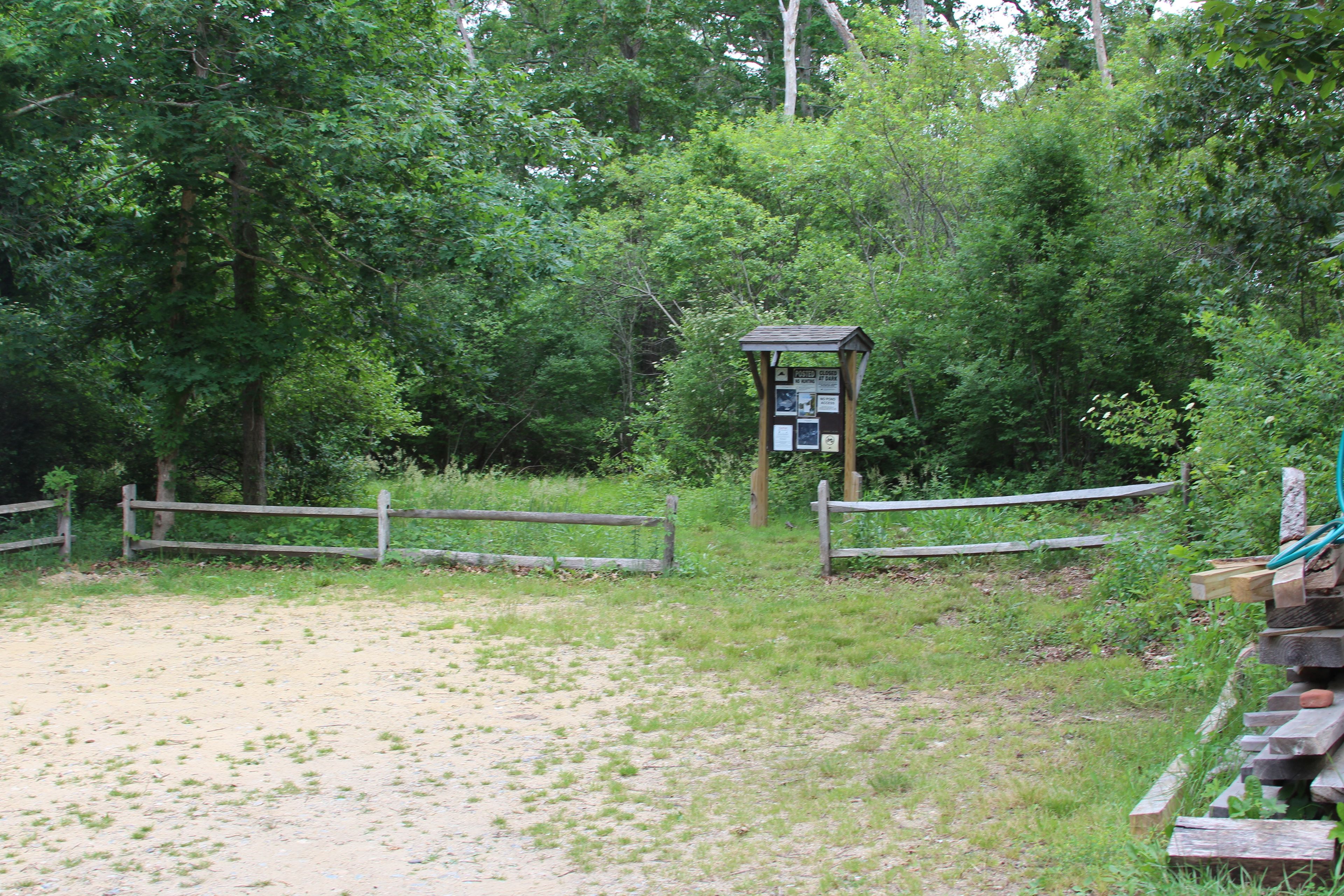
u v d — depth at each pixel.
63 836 5.21
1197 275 13.34
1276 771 4.05
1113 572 8.98
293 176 13.16
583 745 6.51
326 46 12.69
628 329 28.52
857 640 8.79
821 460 17.81
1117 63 21.97
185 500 16.34
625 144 30.94
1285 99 11.11
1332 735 4.00
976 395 16.81
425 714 7.18
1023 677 7.53
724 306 20.94
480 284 13.90
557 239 14.20
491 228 13.53
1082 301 15.62
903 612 9.61
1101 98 19.44
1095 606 9.02
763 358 15.34
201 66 12.80
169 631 9.71
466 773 6.05
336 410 17.28
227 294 15.51
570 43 32.38
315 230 13.91
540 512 14.75
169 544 13.42
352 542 13.30
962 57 22.59
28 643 9.27
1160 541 8.62
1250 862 3.74
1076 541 10.44
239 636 9.48
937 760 5.96
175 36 12.42
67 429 15.92
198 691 7.76
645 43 32.50
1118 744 5.93
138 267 13.77
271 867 4.85
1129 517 11.14
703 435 19.36
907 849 4.76
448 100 13.86
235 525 13.80
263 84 12.59
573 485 19.22
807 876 4.57
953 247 20.56
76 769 6.16
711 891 4.48
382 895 4.55
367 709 7.29
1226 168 12.95
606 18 31.34
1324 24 7.34
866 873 4.54
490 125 14.28
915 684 7.57
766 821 5.25
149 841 5.15
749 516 15.73
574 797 5.66
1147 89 18.67
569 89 30.00
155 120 11.71
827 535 11.46
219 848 5.06
